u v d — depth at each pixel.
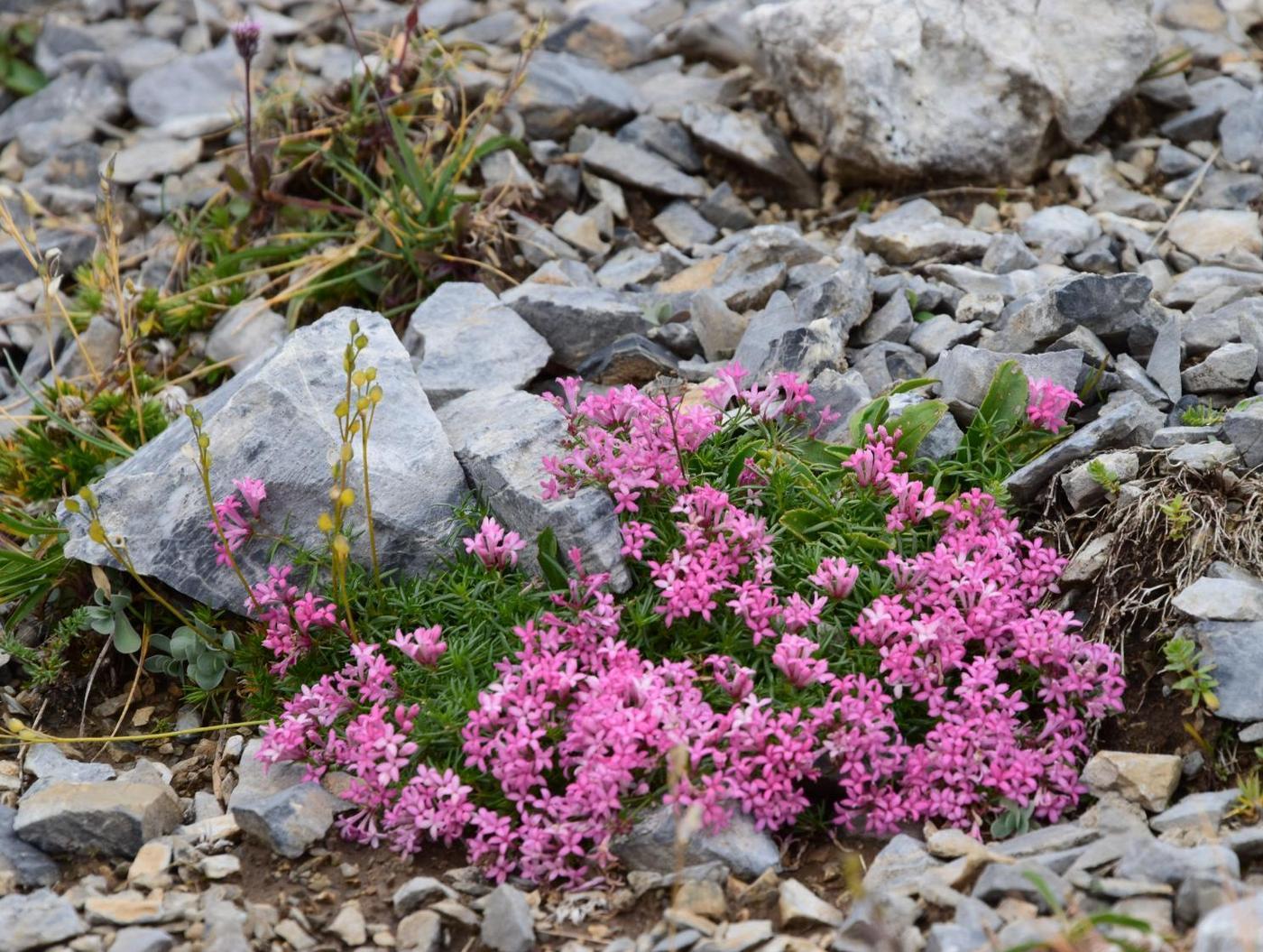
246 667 4.49
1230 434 4.32
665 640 4.14
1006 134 6.53
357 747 3.95
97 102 7.95
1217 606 3.83
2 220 5.81
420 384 5.28
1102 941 3.08
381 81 7.03
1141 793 3.64
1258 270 5.75
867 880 3.55
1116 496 4.29
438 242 6.33
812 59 6.66
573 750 3.75
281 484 4.50
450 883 3.72
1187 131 6.84
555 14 8.16
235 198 6.94
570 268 6.29
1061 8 6.67
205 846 3.91
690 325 5.69
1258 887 3.22
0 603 4.95
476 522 4.48
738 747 3.69
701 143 7.07
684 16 8.04
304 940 3.55
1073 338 4.96
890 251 6.10
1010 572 4.09
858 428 4.52
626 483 4.17
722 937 3.41
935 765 3.76
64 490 5.40
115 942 3.51
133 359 6.19
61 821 3.89
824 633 3.98
